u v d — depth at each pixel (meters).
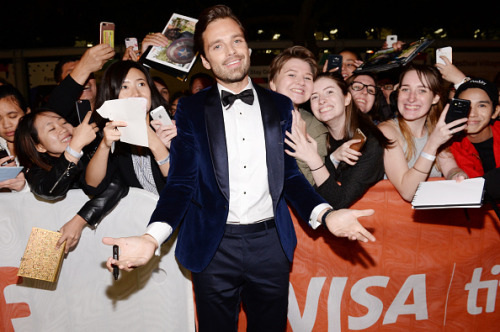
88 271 2.43
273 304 2.17
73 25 8.76
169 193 2.02
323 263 2.62
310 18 7.76
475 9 8.88
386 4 8.81
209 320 2.15
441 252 2.65
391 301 2.67
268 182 2.08
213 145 2.02
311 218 2.04
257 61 8.02
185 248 2.11
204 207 2.07
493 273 2.71
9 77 7.79
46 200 2.39
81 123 2.33
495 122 3.08
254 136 2.09
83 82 3.16
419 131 2.82
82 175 2.37
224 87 2.12
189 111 2.08
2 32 8.62
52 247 2.24
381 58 3.05
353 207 2.60
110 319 2.46
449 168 2.73
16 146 2.66
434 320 2.71
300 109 3.05
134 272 2.43
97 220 2.36
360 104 3.43
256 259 2.10
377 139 2.58
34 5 8.23
